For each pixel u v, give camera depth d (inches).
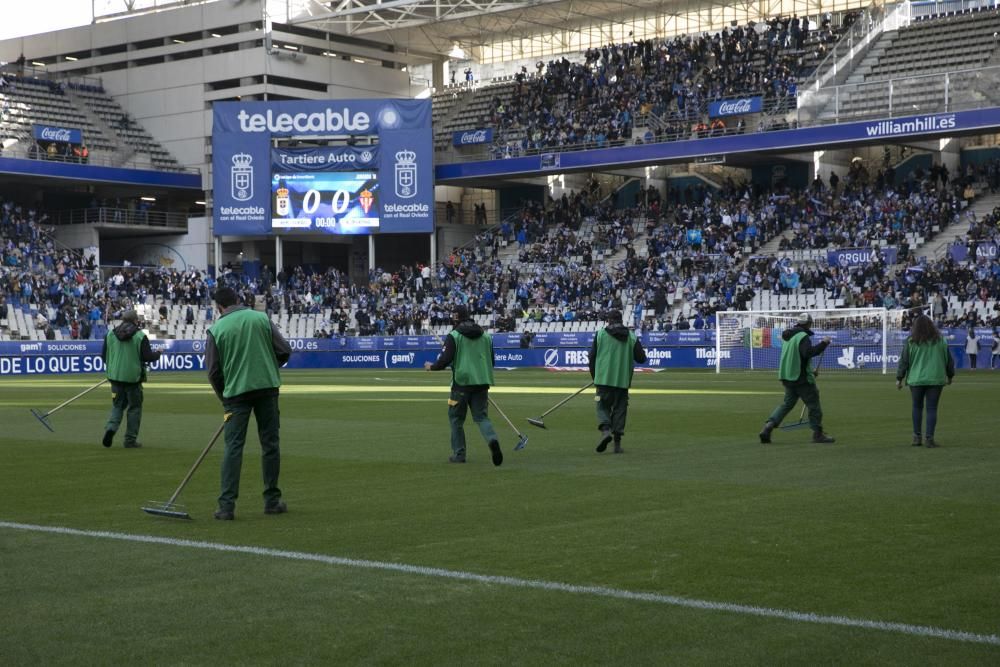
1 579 291.6
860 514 384.8
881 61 2151.8
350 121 2295.8
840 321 1702.8
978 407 892.6
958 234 1899.6
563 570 298.7
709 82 2257.6
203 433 732.7
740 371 1722.4
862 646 230.1
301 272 2393.0
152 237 2615.7
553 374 1692.9
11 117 2396.7
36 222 2406.5
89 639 237.1
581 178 2554.1
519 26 2596.0
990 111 1835.6
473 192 2746.1
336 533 355.6
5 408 982.4
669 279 2047.2
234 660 223.0
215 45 2549.2
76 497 442.9
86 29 2701.8
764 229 2090.3
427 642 233.9
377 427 763.4
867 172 2118.6
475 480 485.1
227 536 351.6
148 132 2620.6
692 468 518.9
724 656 224.1
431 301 2218.3
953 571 295.4
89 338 2098.9
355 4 2527.1
